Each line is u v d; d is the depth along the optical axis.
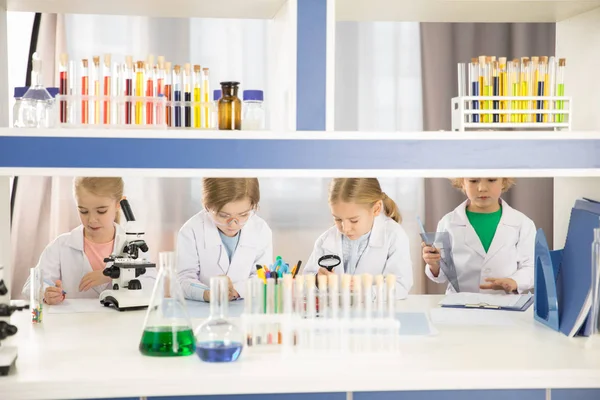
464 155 2.12
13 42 3.77
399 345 2.05
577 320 2.13
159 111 2.07
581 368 1.83
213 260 3.08
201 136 2.03
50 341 2.09
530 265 3.23
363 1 2.25
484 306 2.57
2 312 1.81
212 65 3.92
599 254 2.01
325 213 4.05
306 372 1.79
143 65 2.10
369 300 1.93
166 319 1.94
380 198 3.15
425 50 3.98
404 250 3.15
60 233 3.78
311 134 2.07
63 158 1.99
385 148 2.09
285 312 1.92
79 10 2.35
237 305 2.65
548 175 2.14
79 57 3.80
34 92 2.02
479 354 1.96
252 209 3.14
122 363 1.86
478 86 2.16
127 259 2.63
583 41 2.43
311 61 2.10
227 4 2.24
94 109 2.04
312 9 2.10
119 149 2.01
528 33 4.02
